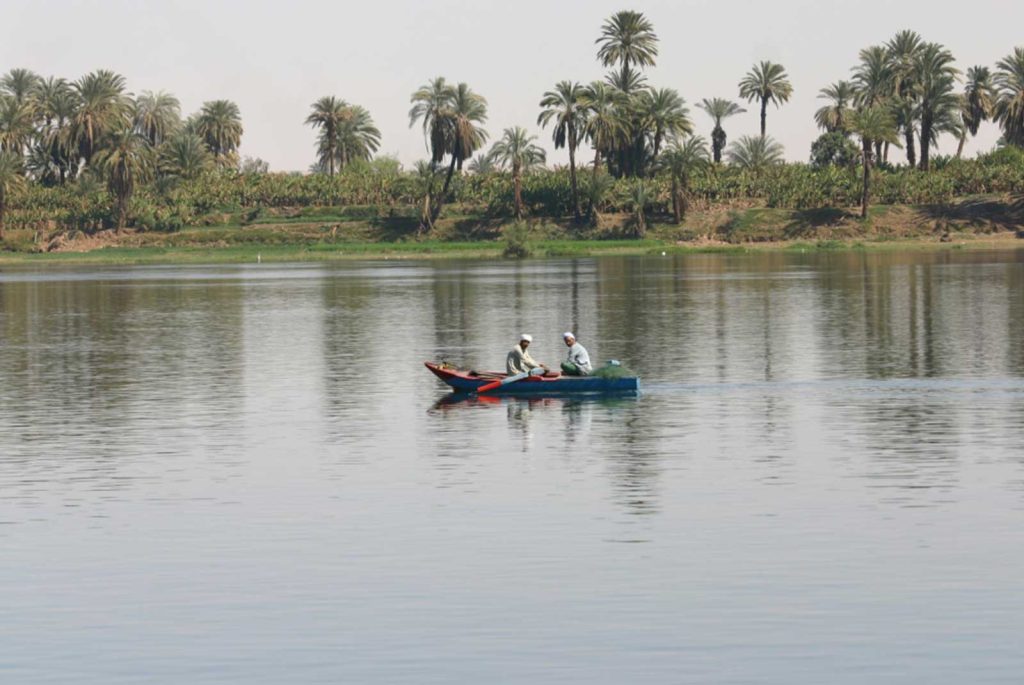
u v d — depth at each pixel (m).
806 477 54.84
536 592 39.22
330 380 89.31
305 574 41.34
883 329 118.94
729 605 37.81
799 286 184.50
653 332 120.19
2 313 157.38
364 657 34.25
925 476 54.78
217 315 149.38
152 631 36.41
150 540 45.66
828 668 33.09
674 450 61.31
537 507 49.78
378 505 50.47
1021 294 159.62
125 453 62.22
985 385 82.19
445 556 43.06
